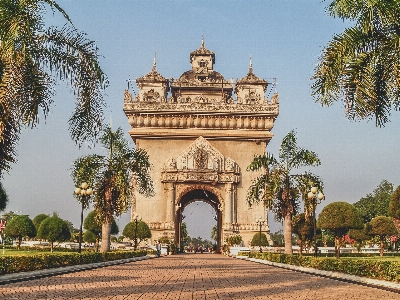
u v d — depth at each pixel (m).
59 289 15.57
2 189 53.03
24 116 15.38
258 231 59.56
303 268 26.73
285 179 34.81
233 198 60.16
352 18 16.42
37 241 76.25
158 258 45.38
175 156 61.91
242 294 14.62
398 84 15.41
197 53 77.31
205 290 15.67
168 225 59.06
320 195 30.88
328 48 16.33
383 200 85.56
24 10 14.71
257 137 61.81
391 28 16.08
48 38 16.94
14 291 14.86
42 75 16.05
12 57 14.38
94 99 17.11
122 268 27.86
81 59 17.03
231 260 41.78
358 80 15.93
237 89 67.94
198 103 61.91
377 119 16.17
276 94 62.47
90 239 62.34
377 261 19.06
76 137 17.06
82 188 30.91
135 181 37.59
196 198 71.62
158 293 14.58
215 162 60.47
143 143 62.31
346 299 13.62
